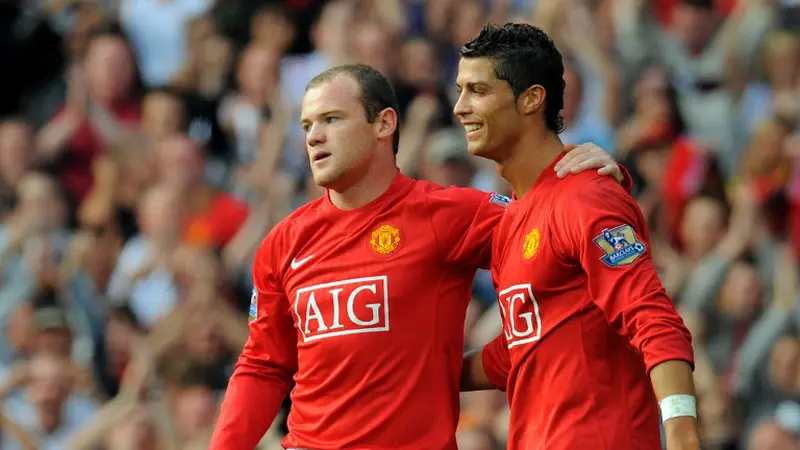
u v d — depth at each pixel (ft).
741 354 112.88
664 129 126.82
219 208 120.47
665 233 120.47
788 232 123.95
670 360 49.83
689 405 49.34
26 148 128.26
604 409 53.01
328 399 57.11
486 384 59.31
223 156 129.90
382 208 57.62
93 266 118.62
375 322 56.44
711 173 121.80
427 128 123.03
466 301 58.13
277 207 121.19
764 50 139.44
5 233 120.06
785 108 131.13
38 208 120.57
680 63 138.62
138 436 103.65
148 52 140.26
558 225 53.52
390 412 56.03
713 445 108.27
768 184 127.54
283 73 133.39
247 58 132.57
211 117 131.44
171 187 119.96
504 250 55.67
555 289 53.78
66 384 107.86
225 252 118.11
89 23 138.62
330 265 57.47
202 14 140.67
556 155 55.67
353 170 57.31
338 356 56.70
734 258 116.26
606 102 130.62
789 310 114.62
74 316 113.80
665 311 50.80
